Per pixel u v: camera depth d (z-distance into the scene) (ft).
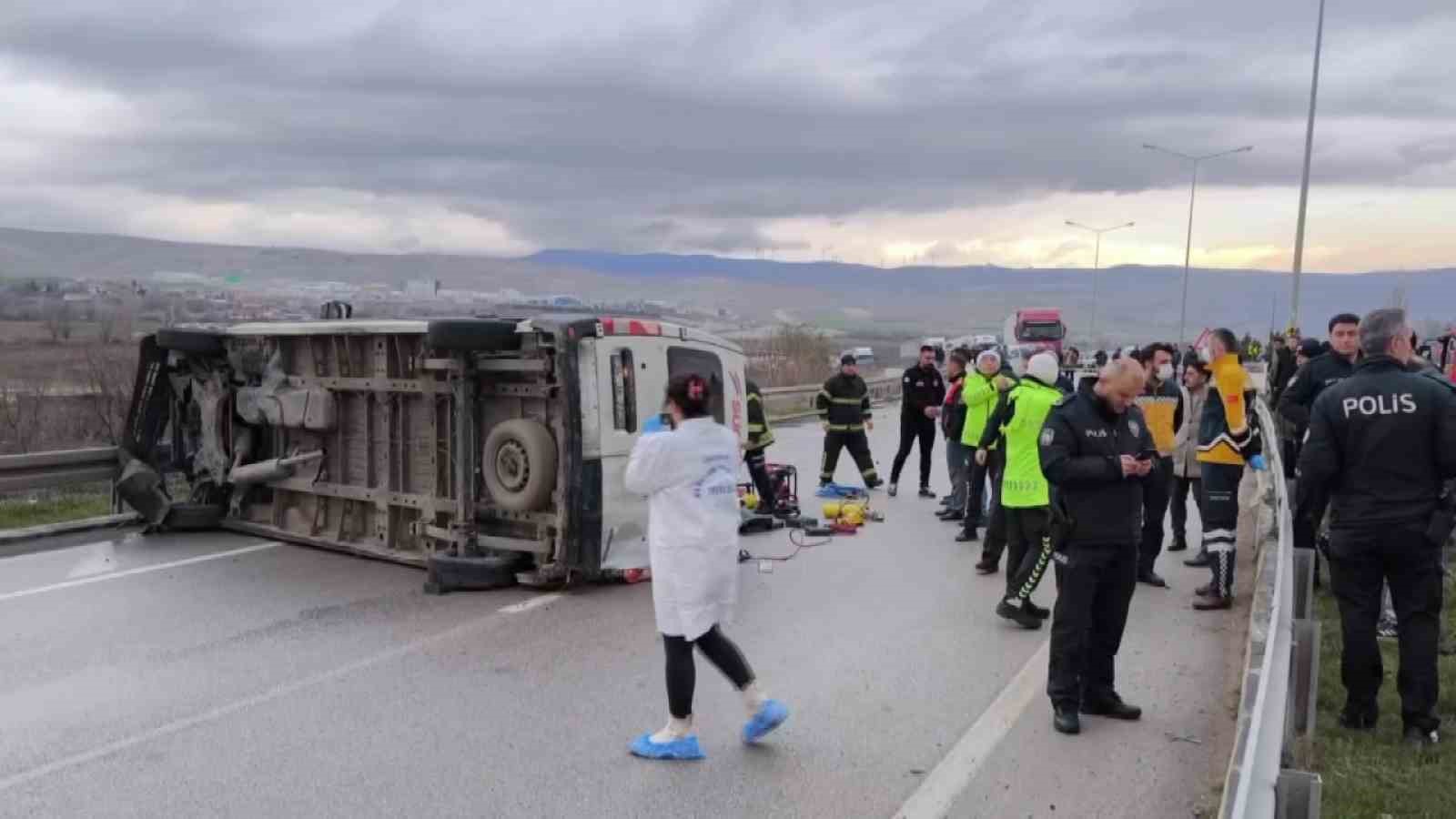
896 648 23.54
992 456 35.14
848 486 48.88
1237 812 8.64
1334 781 16.97
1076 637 18.52
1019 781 16.61
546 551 28.37
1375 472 18.84
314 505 34.17
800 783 16.49
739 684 17.71
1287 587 15.51
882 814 15.47
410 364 31.37
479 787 16.28
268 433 36.04
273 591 28.45
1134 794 16.12
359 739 18.17
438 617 25.89
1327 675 22.59
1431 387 18.45
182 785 16.29
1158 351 30.42
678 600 17.02
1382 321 18.99
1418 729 19.01
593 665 22.18
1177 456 33.60
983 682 21.30
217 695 20.30
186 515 36.11
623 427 28.94
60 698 20.11
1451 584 29.14
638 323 29.66
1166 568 31.65
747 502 38.50
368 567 31.27
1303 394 25.53
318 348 33.78
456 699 20.16
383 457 32.09
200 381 36.76
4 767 16.94
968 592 28.81
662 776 16.71
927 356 45.44
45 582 29.22
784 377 113.91
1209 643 23.91
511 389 29.25
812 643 23.89
